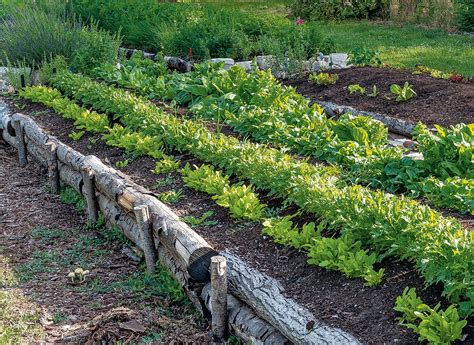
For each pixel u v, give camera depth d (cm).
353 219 447
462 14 1313
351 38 1282
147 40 1131
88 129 730
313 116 679
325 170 543
